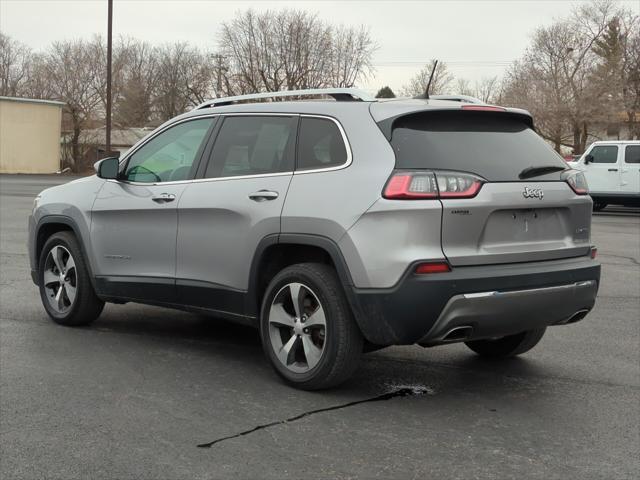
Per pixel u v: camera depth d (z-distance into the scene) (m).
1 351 5.50
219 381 4.87
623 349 5.91
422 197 4.15
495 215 4.34
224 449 3.73
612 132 50.56
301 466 3.54
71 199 6.15
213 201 5.07
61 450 3.69
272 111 5.05
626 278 9.52
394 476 3.45
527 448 3.83
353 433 3.98
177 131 5.66
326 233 4.40
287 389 4.72
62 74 51.53
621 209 23.61
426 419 4.23
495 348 5.52
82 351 5.55
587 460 3.69
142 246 5.58
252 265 4.84
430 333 4.18
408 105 4.52
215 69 58.62
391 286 4.15
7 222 14.73
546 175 4.64
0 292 7.74
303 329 4.62
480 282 4.17
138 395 4.55
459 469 3.54
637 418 4.32
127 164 5.90
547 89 49.12
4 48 63.84
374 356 5.62
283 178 4.75
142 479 3.38
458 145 4.43
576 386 4.93
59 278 6.30
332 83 55.59
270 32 55.28
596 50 49.31
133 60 69.62
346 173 4.44
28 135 45.06
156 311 7.03
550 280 4.45
